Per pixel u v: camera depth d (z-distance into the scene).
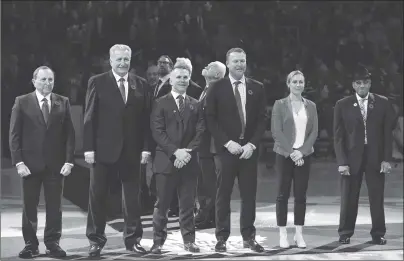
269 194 11.23
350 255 6.09
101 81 5.99
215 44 17.09
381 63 17.81
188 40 16.84
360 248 6.44
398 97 17.25
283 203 6.43
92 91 5.96
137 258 5.89
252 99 6.20
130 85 6.04
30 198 5.93
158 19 16.97
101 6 17.05
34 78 5.99
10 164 14.89
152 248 6.12
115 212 8.55
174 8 17.09
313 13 18.14
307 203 10.05
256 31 17.72
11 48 16.61
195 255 6.03
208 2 17.42
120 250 6.30
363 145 6.57
